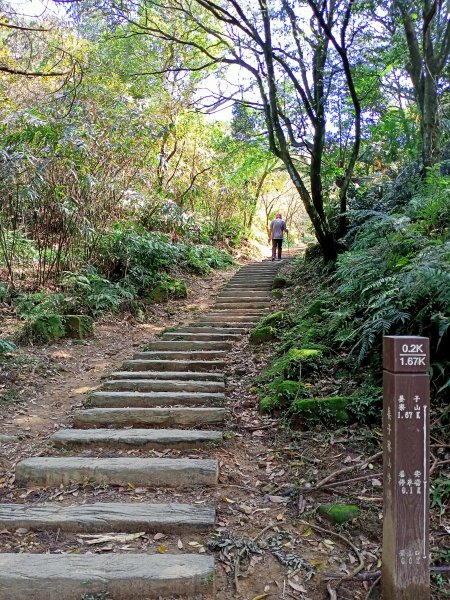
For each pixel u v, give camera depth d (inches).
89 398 170.1
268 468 127.5
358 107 277.4
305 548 98.7
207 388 178.7
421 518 78.9
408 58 280.5
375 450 126.5
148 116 347.9
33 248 277.0
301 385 156.7
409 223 184.2
